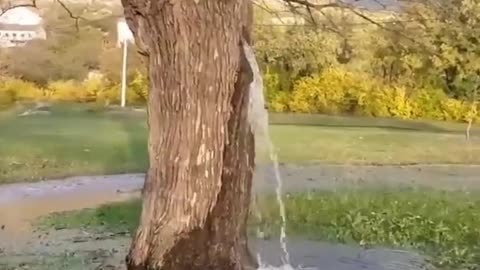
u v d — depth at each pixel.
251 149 6.58
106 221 11.96
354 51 30.86
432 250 9.84
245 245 6.66
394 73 32.69
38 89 36.16
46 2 35.56
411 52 29.56
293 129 29.56
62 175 18.95
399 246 10.03
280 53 28.47
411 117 33.31
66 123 29.78
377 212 13.12
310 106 33.19
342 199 14.95
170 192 6.39
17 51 36.00
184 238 6.35
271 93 32.91
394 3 13.33
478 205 14.43
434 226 11.68
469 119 31.95
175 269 6.34
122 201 14.74
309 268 8.57
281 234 10.51
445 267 8.88
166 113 6.41
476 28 19.66
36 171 19.25
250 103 6.55
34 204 14.30
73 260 8.83
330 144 26.41
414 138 28.62
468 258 9.41
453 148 26.69
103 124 29.84
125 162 21.30
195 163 6.34
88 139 25.44
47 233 10.82
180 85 6.34
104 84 37.00
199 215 6.37
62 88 36.44
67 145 23.88
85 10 27.27
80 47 36.34
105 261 8.77
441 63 29.11
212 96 6.34
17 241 10.15
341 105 33.47
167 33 6.32
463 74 30.39
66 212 13.09
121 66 36.75
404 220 12.24
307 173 20.53
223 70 6.36
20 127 28.12
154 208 6.45
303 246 9.86
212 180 6.38
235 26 6.41
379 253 9.57
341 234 10.78
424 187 17.98
